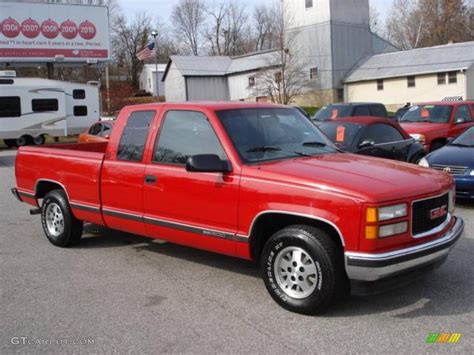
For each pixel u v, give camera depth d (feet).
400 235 14.38
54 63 125.29
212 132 17.35
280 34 162.40
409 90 145.18
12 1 117.08
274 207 15.25
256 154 16.93
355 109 55.21
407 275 14.75
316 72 157.17
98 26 125.70
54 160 22.98
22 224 28.32
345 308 15.56
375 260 13.82
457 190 29.58
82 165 21.48
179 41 310.45
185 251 22.08
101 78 196.13
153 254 21.75
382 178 15.08
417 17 229.86
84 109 93.50
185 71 181.57
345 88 156.66
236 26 304.30
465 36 221.46
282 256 15.52
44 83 88.69
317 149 18.47
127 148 19.95
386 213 14.05
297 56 158.92
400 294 16.57
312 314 15.06
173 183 17.92
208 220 17.04
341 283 14.70
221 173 16.61
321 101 157.17
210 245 17.21
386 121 33.30
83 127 93.81
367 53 161.58
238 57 188.75
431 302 15.90
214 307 15.94
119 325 14.79
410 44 234.99
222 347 13.32
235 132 17.22
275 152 17.35
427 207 15.19
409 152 33.37
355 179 14.83
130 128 20.06
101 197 20.77
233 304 16.15
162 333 14.23
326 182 14.57
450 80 137.49
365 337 13.67
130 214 19.61
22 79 86.53
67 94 90.94
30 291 17.65
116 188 20.03
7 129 84.53
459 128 44.04
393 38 245.86
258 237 16.29
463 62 135.44
